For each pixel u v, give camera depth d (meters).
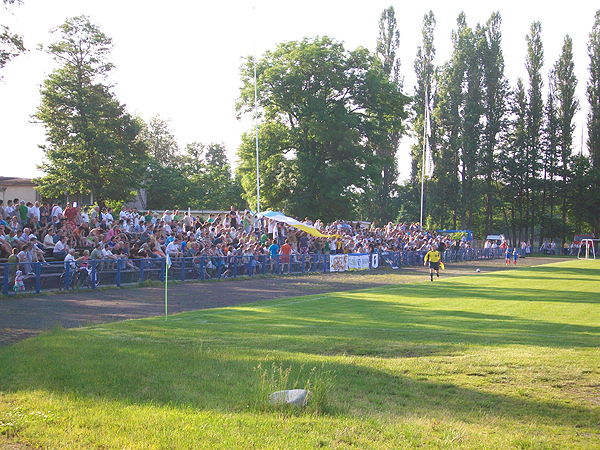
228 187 76.69
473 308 17.09
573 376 8.12
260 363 8.63
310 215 56.41
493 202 82.94
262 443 5.29
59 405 6.33
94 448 5.10
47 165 45.25
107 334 11.27
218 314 15.05
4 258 18.66
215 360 8.80
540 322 14.12
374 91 55.38
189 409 6.37
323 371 8.27
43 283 18.44
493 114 77.50
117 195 47.00
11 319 13.28
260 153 55.72
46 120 45.19
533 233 83.50
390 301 18.92
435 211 81.00
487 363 8.88
